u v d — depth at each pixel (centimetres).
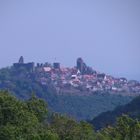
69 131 18900
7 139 15925
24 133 16588
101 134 19462
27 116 17550
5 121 16688
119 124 19112
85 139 19038
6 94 18050
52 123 19175
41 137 16612
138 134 18750
